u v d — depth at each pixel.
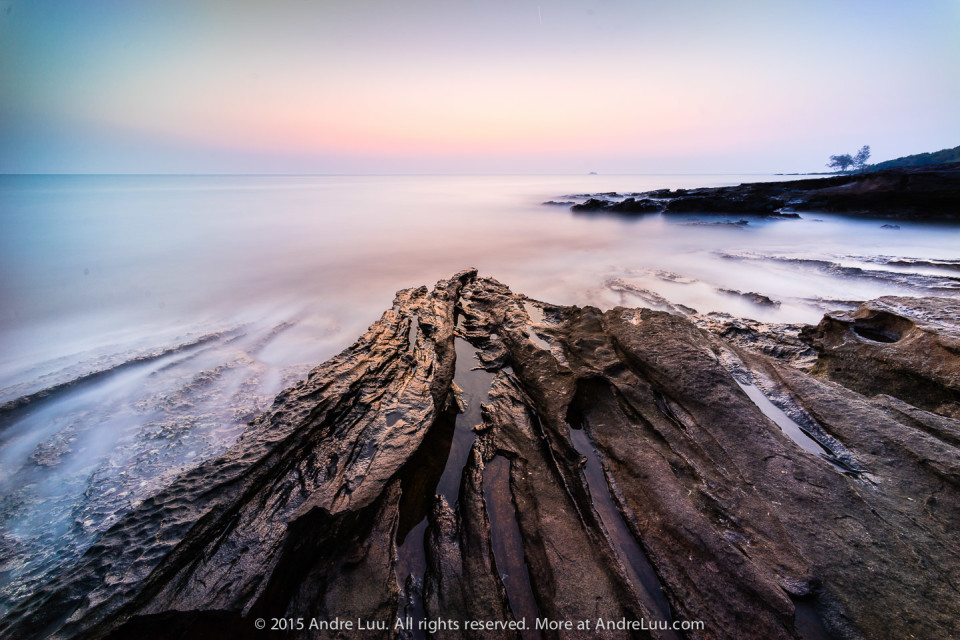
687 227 31.52
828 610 3.73
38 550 5.47
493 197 64.06
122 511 6.11
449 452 6.25
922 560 4.01
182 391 9.27
